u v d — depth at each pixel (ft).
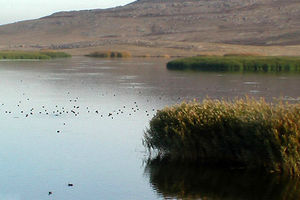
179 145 66.18
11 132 86.02
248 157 62.69
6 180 60.44
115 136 82.94
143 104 118.42
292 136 58.85
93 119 98.37
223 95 134.51
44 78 180.75
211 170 62.59
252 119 62.08
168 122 68.08
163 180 59.93
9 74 197.47
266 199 53.21
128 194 55.67
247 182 58.18
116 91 143.02
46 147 75.61
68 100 124.77
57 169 64.59
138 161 67.72
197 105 70.18
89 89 147.95
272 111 63.00
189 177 60.54
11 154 71.61
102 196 55.21
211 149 65.98
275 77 187.93
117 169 64.39
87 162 67.51
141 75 196.03
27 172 63.36
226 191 55.67
